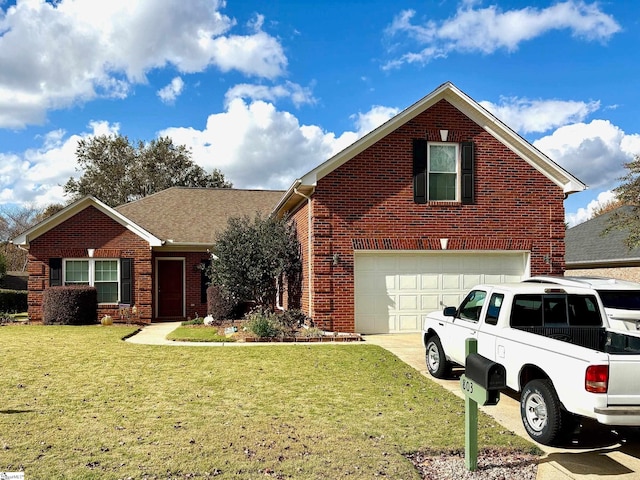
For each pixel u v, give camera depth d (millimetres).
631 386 5137
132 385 8250
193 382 8500
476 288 8289
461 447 5613
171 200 23906
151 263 18719
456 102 14781
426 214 14531
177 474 4719
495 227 14883
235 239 16562
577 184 15070
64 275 18234
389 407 7164
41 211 52844
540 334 7160
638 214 17781
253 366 9812
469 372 5133
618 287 8414
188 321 18047
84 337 13727
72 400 7277
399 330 14453
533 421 6016
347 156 14203
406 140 14531
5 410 6723
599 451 5660
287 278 17922
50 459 5047
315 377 8969
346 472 4820
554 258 15133
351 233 14172
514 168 15023
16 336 13883
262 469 4863
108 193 43250
